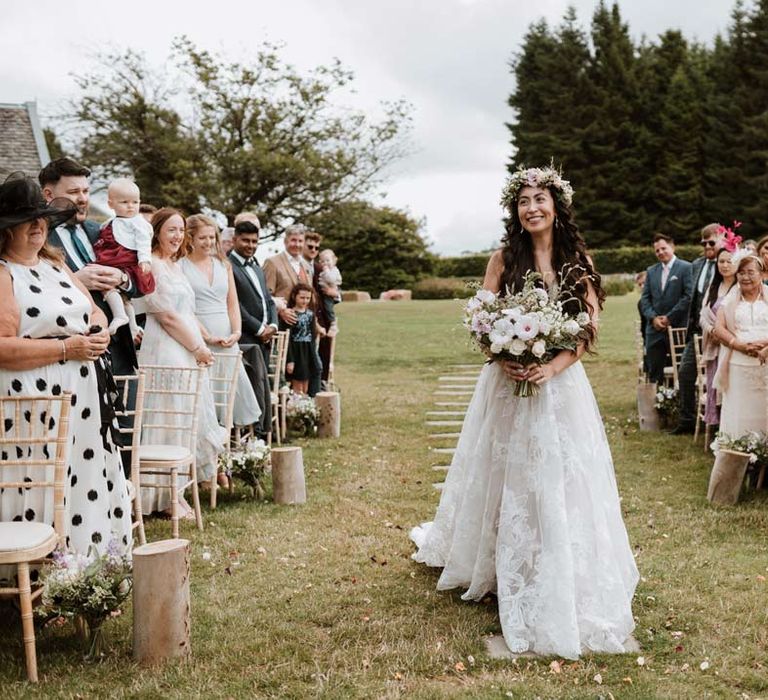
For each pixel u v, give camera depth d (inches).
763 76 1664.6
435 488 254.1
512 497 154.9
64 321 147.8
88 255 198.5
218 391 251.4
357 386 489.7
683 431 334.6
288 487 235.0
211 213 944.3
